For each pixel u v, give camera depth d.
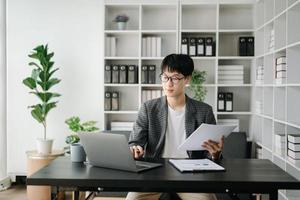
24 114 4.65
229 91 4.48
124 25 4.31
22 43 4.60
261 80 3.98
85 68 4.60
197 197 2.31
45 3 4.57
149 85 4.24
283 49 3.21
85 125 4.25
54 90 4.62
